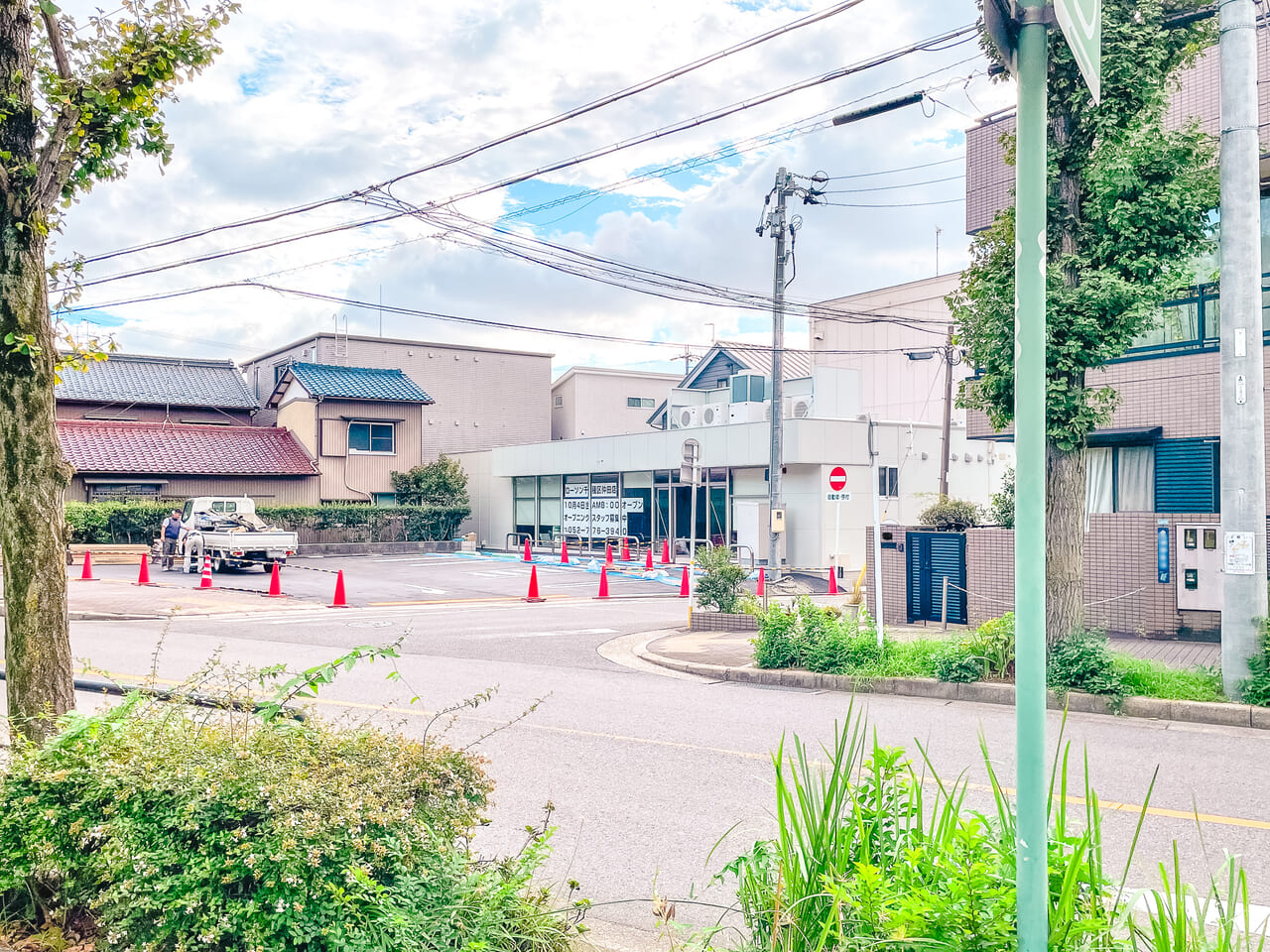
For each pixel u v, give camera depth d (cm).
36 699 471
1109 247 970
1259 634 877
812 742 784
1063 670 933
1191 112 1357
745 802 613
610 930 425
